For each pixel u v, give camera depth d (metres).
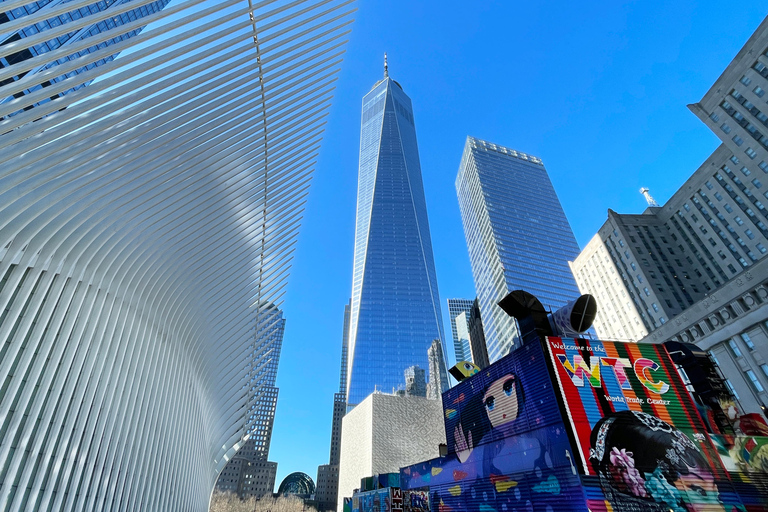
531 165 179.88
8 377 13.76
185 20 14.90
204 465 31.88
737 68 62.59
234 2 16.19
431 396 156.75
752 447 10.73
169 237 21.66
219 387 34.00
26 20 10.56
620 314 83.00
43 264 15.02
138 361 20.48
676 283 75.56
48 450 14.80
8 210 13.31
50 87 11.98
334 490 168.38
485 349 139.88
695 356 12.98
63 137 13.78
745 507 9.77
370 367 162.88
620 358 11.78
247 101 20.97
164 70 15.45
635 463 9.82
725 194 70.12
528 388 11.78
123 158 16.59
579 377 11.16
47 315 15.17
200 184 21.81
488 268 144.00
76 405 16.27
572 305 13.32
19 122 11.60
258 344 39.19
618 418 10.48
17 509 13.43
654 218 85.94
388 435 76.62
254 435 181.88
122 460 18.83
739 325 43.47
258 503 134.50
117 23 58.44
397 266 195.25
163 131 17.52
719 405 11.96
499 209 152.62
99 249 17.48
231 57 17.66
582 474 9.43
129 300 19.89
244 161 24.16
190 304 25.78
